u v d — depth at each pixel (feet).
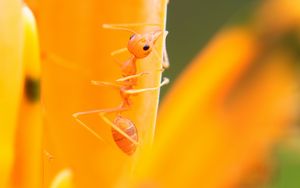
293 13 0.26
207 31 0.43
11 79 0.25
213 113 0.26
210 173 0.26
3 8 0.24
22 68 0.25
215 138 0.26
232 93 0.26
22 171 0.25
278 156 0.26
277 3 0.26
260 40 0.26
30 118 0.25
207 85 0.26
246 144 0.26
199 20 0.43
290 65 0.26
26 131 0.25
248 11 0.26
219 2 0.43
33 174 0.25
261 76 0.26
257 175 0.26
